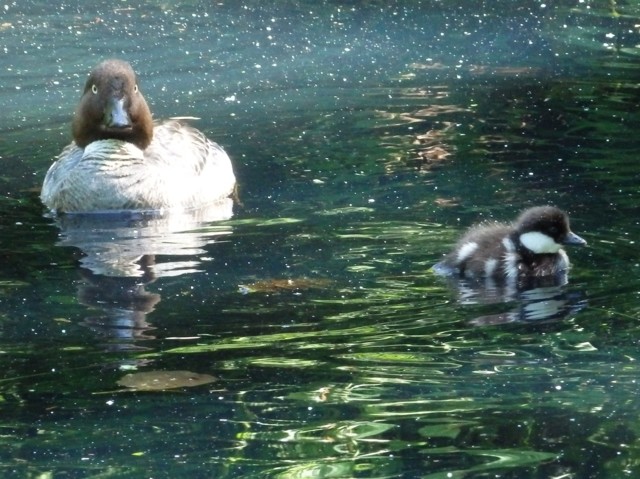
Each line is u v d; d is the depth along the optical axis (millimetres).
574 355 9883
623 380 9328
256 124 18438
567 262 12195
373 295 11461
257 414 8836
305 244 13078
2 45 23688
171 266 12445
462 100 19438
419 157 16406
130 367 9758
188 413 8891
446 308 11102
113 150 15430
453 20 25203
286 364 9781
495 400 9008
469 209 14133
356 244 13016
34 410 8984
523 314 10906
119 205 14930
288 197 14922
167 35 24484
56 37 24312
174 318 10891
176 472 7965
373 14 25828
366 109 19094
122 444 8391
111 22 25484
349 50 23141
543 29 24328
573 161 15977
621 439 8312
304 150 16984
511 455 8133
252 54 23031
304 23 25234
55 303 11320
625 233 13195
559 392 9133
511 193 14695
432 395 9109
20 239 13609
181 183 15406
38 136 18125
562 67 21500
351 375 9539
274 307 11156
